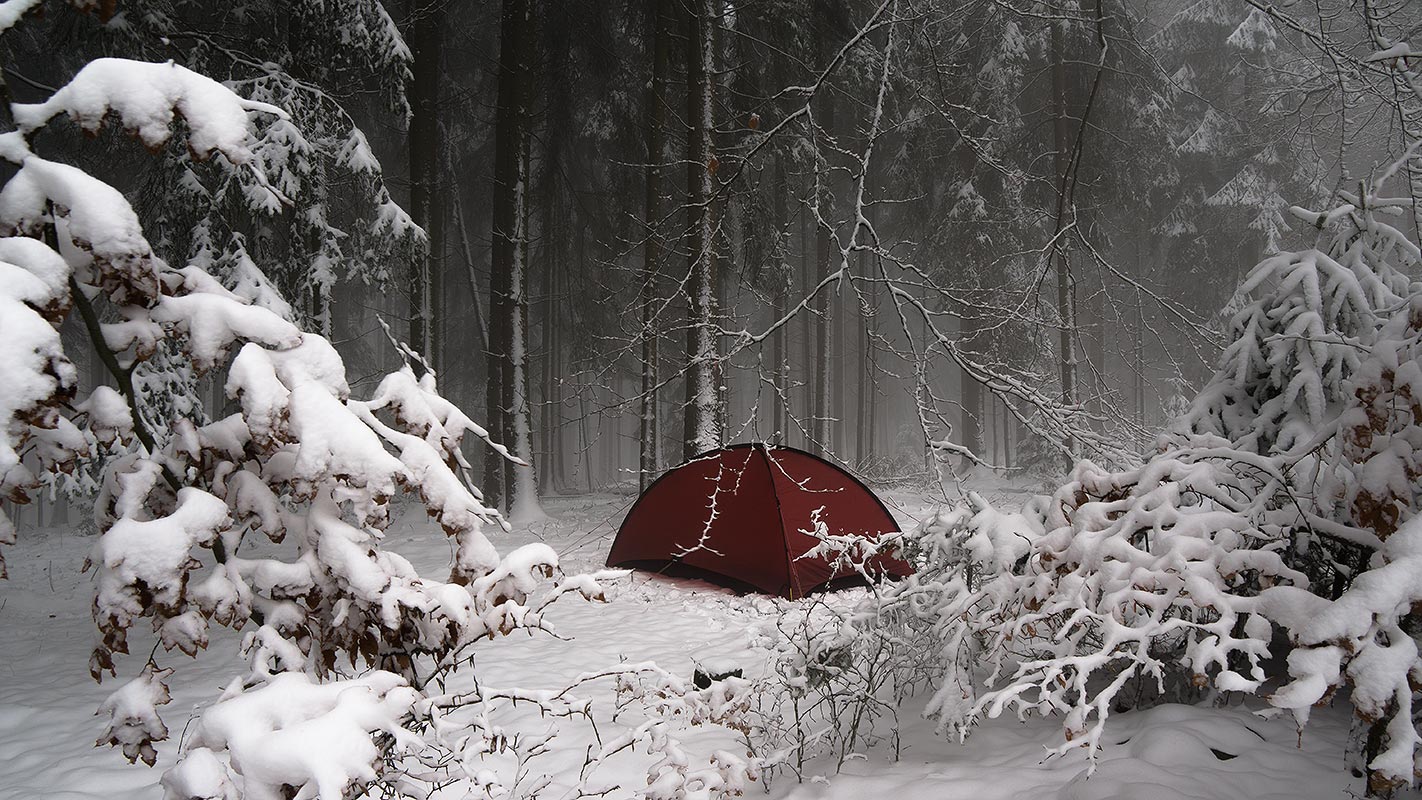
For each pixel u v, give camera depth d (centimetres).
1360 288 460
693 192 1196
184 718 553
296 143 966
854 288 475
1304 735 356
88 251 193
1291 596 255
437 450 259
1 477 156
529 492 1577
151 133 192
